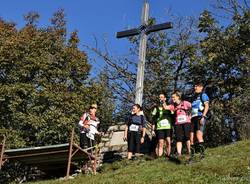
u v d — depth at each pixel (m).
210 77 25.92
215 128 24.55
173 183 11.98
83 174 15.99
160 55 28.78
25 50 27.31
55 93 26.81
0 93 25.09
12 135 24.47
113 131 22.22
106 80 29.58
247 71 25.02
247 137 23.44
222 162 13.52
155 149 16.80
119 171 14.51
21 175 23.36
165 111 15.91
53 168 19.12
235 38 25.41
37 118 25.36
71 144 15.35
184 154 15.07
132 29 19.28
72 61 28.91
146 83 28.34
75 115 26.58
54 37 29.42
